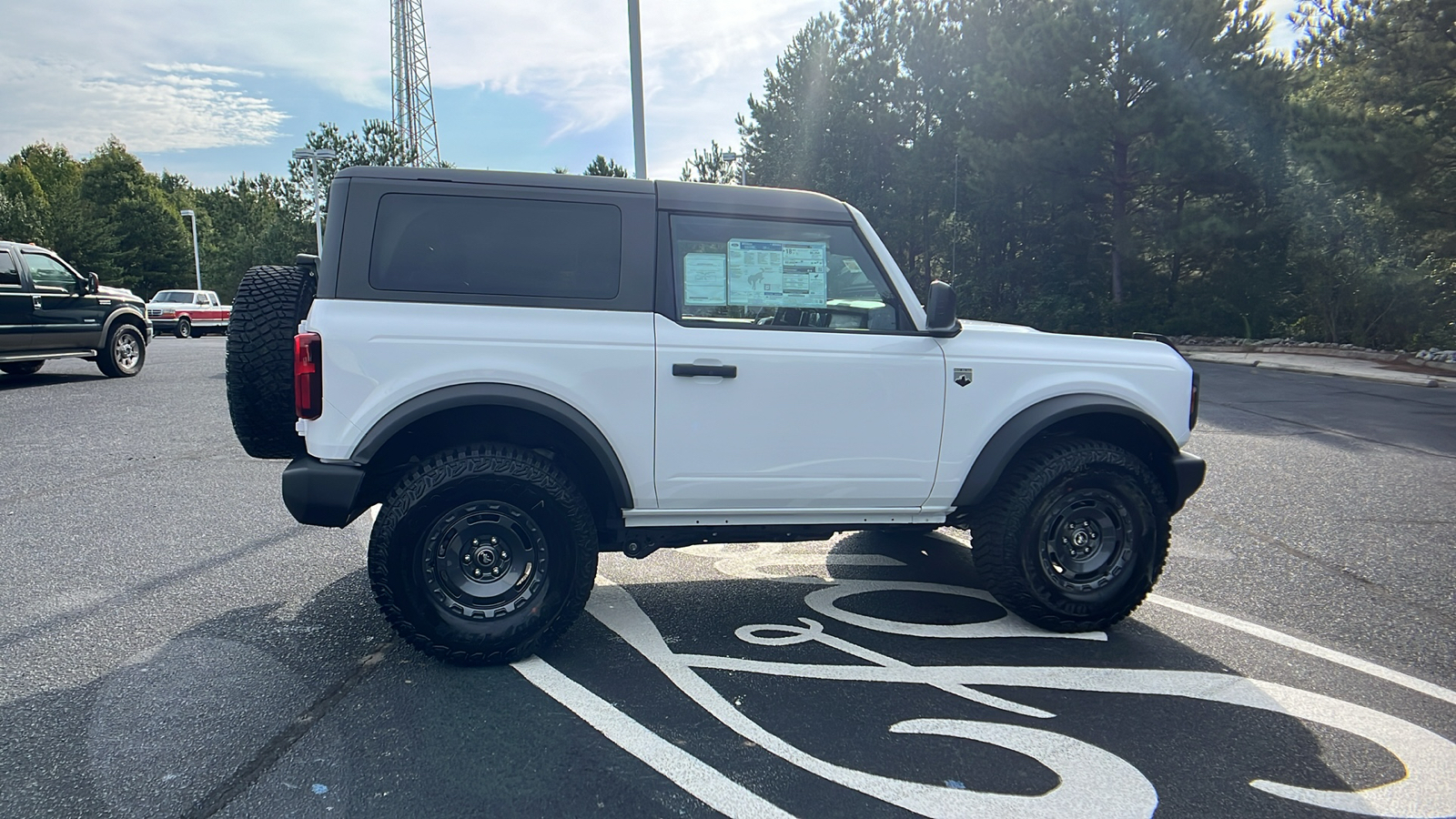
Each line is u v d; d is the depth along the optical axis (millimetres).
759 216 3621
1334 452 8398
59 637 3643
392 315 3246
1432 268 18031
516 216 3422
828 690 3244
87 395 10938
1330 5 17562
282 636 3686
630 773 2639
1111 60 19406
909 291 3775
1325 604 4289
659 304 3486
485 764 2674
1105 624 3879
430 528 3285
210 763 2654
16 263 11133
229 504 5891
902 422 3682
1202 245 19203
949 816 2432
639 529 3680
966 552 5176
